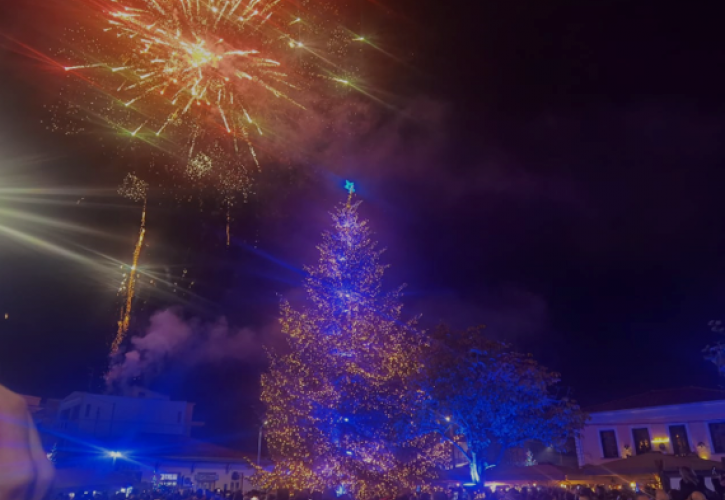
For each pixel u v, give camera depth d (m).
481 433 23.69
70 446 39.81
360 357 22.88
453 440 25.81
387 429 22.52
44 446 1.25
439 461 24.03
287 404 22.92
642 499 10.21
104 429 45.16
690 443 33.22
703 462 22.86
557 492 16.97
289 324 23.88
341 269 24.23
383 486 21.72
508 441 24.66
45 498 1.15
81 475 34.25
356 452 22.14
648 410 35.25
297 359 23.47
